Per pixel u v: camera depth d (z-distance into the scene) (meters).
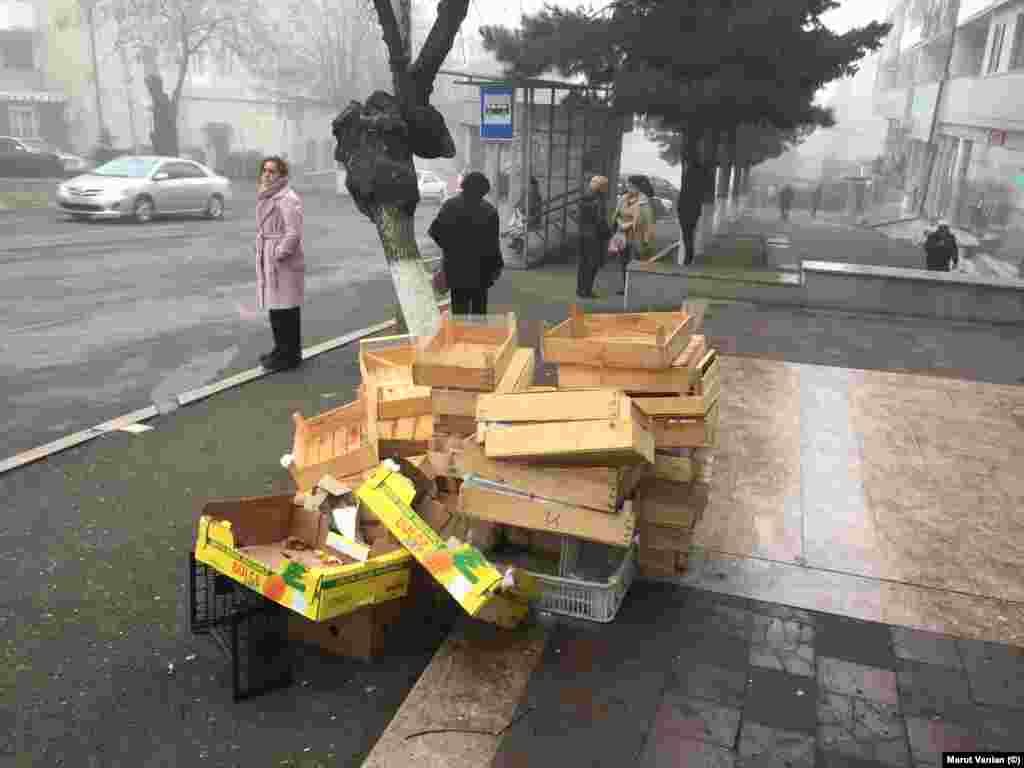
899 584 4.03
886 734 3.01
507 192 17.59
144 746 2.93
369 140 6.02
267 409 6.51
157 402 6.55
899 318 10.86
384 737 2.94
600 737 2.96
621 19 13.56
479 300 7.34
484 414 3.51
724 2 13.41
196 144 46.34
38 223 18.36
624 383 3.77
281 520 3.62
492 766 2.82
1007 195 21.48
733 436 5.96
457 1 5.95
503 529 3.96
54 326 9.15
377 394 4.21
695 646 3.49
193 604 3.20
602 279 13.70
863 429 6.21
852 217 43.06
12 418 6.23
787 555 4.28
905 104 43.69
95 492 4.96
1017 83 21.39
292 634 3.57
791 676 3.31
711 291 11.48
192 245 16.11
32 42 43.22
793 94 13.41
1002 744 2.97
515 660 3.37
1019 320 10.55
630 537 3.38
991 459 5.69
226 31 34.88
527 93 14.23
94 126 43.97
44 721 3.04
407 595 3.56
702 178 14.64
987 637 3.62
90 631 3.58
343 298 11.52
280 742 2.97
